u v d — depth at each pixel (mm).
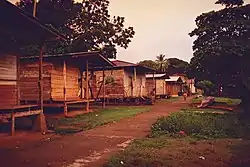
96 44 31578
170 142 8297
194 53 23219
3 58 12445
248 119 13078
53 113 17547
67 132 10617
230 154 6852
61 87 18125
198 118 13148
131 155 6695
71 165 6117
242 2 21016
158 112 18672
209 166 5867
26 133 10547
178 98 42094
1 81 12297
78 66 20578
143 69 30438
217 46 19750
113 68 27000
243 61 19109
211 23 21250
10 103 12719
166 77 42156
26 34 12000
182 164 5988
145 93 34156
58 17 27328
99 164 6164
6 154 7199
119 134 10102
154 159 6316
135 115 16547
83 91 21766
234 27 20266
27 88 17656
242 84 17922
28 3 25922
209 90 40500
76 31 30875
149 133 10086
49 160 6574
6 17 10039
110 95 28094
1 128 11680
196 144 8031
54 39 12000
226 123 11555
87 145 8234
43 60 17328
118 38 32562
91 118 15070
